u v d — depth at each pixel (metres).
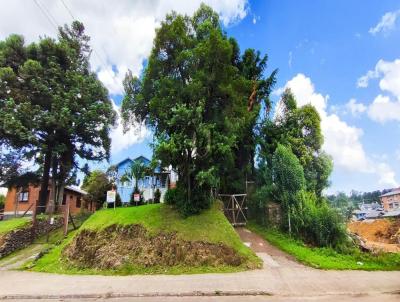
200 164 18.33
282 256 15.95
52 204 25.92
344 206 18.98
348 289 10.43
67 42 31.05
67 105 27.86
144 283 12.20
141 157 35.25
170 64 20.75
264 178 21.89
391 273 12.73
